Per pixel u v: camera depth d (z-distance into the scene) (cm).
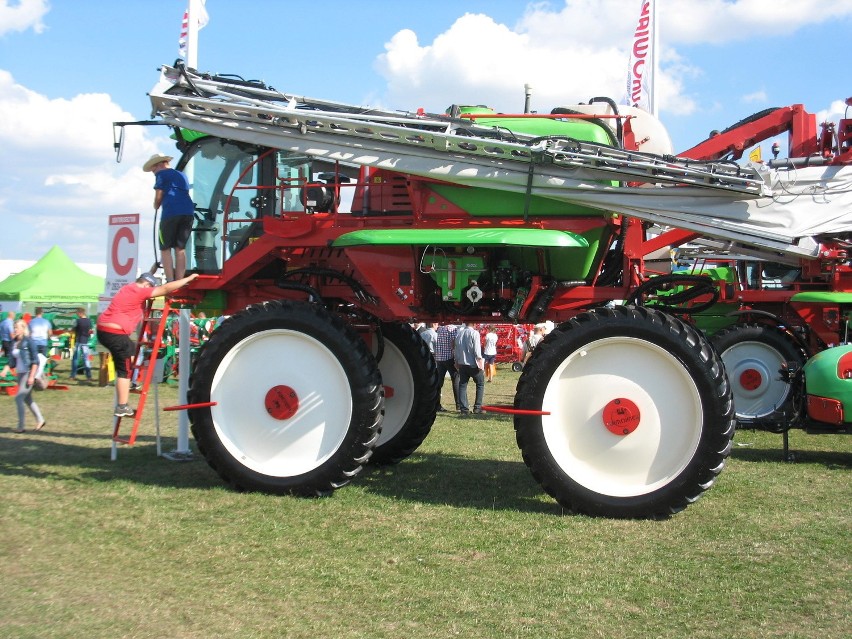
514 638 385
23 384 1043
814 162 820
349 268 755
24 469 766
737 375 1133
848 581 466
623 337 607
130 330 759
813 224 682
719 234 668
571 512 617
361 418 655
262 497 656
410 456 881
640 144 785
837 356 828
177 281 740
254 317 674
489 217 693
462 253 667
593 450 617
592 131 711
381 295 693
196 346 1884
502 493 685
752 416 1115
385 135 682
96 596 432
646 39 1600
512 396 1673
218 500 645
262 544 529
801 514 621
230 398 681
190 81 702
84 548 516
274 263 787
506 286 694
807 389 839
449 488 704
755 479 762
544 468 612
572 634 390
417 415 816
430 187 699
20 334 1044
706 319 1298
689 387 599
